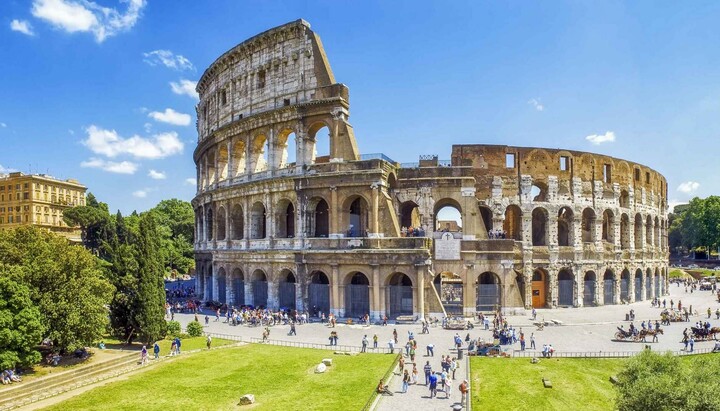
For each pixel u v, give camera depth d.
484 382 44.62
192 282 148.38
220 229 92.94
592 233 91.94
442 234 78.06
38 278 47.34
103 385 43.09
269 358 51.44
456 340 53.47
